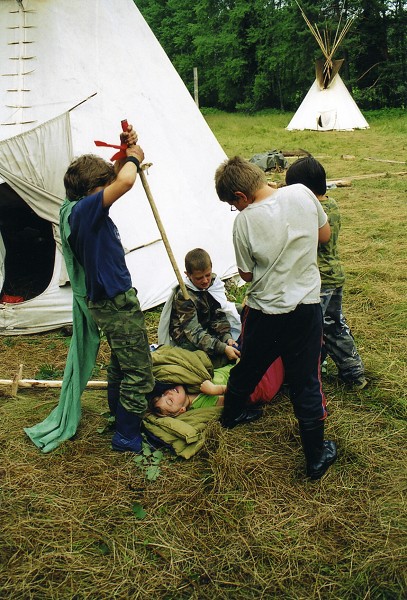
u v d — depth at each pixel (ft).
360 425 11.16
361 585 7.75
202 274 11.91
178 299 11.82
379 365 13.35
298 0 100.37
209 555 8.28
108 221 9.35
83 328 10.36
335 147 54.34
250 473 9.80
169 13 156.76
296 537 8.52
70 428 10.75
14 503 9.25
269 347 9.04
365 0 96.17
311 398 9.18
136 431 10.45
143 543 8.47
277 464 10.05
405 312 16.31
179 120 19.03
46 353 14.88
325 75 75.25
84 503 9.25
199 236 18.30
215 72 129.49
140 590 7.72
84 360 10.61
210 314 12.71
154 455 10.26
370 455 10.27
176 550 8.34
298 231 8.66
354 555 8.20
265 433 10.88
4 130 16.47
